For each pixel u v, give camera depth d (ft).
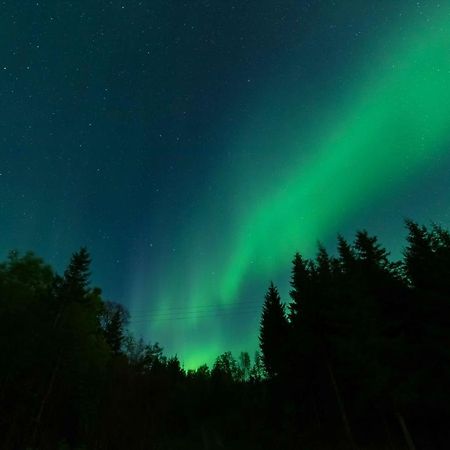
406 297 90.43
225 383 232.73
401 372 71.82
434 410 71.87
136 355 119.75
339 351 73.00
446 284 75.05
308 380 104.27
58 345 84.02
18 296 82.64
